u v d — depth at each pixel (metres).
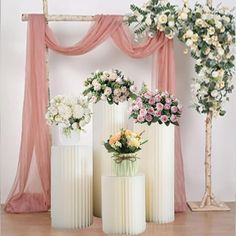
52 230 3.20
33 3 4.18
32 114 3.77
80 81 4.17
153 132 3.38
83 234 3.09
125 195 3.05
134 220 3.06
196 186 4.23
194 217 3.58
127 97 3.58
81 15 4.04
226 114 4.25
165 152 3.39
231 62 3.77
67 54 3.87
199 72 3.74
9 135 4.16
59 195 3.24
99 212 3.57
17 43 4.16
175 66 4.19
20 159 3.77
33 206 3.77
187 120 4.21
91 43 3.84
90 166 3.36
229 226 3.27
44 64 3.81
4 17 4.16
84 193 3.28
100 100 3.54
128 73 4.20
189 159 4.22
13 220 3.50
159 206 3.38
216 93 3.67
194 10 3.76
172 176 3.44
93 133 3.61
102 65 4.18
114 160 3.10
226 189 4.26
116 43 3.85
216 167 4.25
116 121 3.52
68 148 3.24
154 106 3.38
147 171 3.41
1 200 4.16
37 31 3.82
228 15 3.74
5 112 4.16
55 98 3.29
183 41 3.77
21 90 4.16
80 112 3.23
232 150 4.27
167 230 3.17
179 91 4.21
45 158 3.76
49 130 3.83
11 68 4.16
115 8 4.20
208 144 3.84
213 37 3.64
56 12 4.18
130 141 3.06
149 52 3.83
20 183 3.76
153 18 3.74
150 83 4.20
